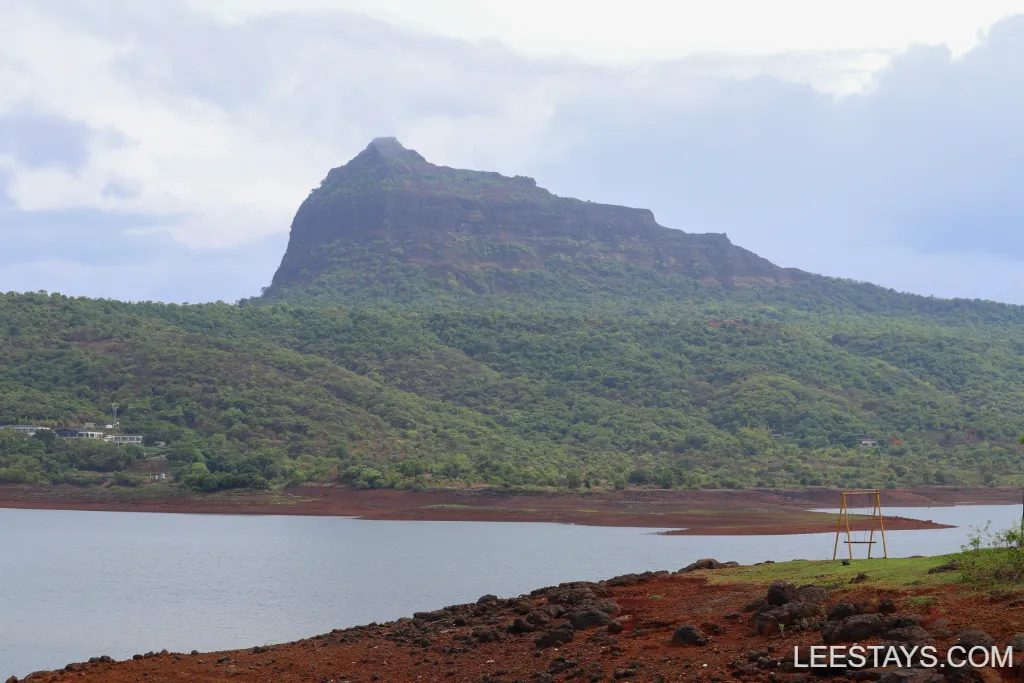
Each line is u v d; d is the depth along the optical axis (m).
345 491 187.88
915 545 98.38
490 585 71.06
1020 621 21.02
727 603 27.73
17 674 41.28
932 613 22.66
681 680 21.59
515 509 171.62
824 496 186.38
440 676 25.66
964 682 17.94
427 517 167.25
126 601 63.84
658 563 87.94
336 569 84.56
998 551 26.72
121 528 142.38
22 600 64.25
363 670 27.25
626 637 26.05
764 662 21.36
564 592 33.50
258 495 186.62
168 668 28.98
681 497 180.00
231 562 92.12
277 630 51.19
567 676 23.58
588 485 188.62
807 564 32.56
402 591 68.00
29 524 149.38
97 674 28.28
